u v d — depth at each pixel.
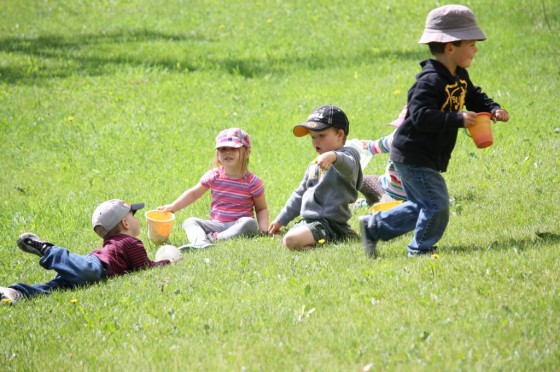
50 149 21.08
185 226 14.70
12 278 12.77
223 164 15.08
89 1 36.97
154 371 8.26
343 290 9.99
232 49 29.97
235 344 8.70
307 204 13.37
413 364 7.80
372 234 11.20
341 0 34.81
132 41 31.28
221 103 24.39
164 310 9.98
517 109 20.41
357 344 8.37
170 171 18.89
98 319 10.02
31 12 35.53
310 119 13.23
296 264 11.44
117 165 19.56
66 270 11.67
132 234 12.94
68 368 8.59
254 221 14.53
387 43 29.83
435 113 10.20
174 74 27.03
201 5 36.06
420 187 10.81
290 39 30.94
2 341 9.61
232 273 11.37
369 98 23.72
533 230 11.91
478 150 17.95
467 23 10.68
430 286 9.68
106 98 24.92
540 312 8.66
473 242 11.60
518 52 25.91
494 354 7.83
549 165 15.94
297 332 8.86
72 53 29.78
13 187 18.39
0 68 27.80
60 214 16.23
